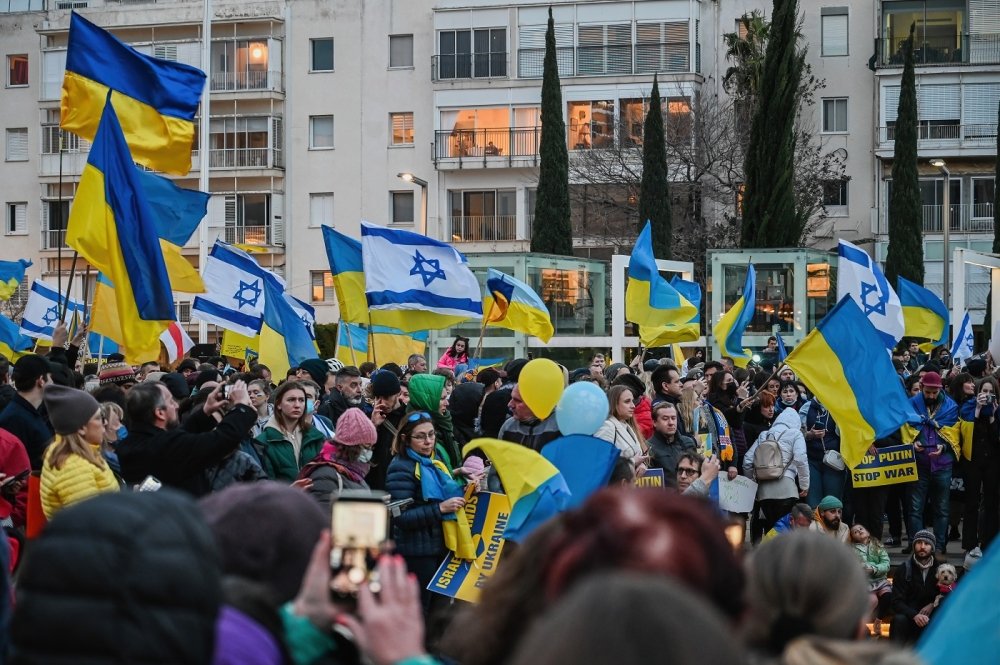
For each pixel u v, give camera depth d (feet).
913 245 158.71
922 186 177.68
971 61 173.99
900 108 158.10
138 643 8.21
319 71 183.73
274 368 60.59
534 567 10.50
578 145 177.58
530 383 32.76
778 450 51.31
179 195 50.24
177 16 183.62
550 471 25.52
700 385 46.88
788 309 106.73
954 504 62.03
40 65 189.88
